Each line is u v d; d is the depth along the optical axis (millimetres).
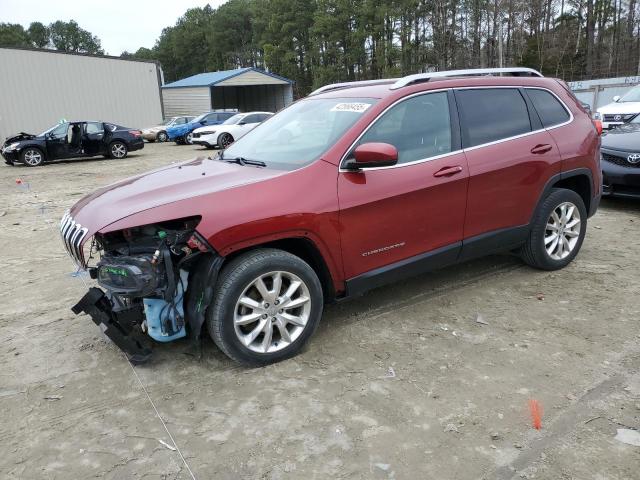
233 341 3309
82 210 3566
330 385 3266
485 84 4414
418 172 3865
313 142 3844
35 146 18688
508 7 55125
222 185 3424
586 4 56531
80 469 2619
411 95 3977
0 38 109000
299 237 3420
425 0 57719
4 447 2797
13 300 4887
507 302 4383
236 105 53781
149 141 30984
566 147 4758
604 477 2453
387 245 3812
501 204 4387
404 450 2682
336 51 64625
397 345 3730
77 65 30391
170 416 3014
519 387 3186
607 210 7543
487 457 2613
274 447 2732
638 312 4137
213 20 100062
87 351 3809
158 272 3119
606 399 3039
